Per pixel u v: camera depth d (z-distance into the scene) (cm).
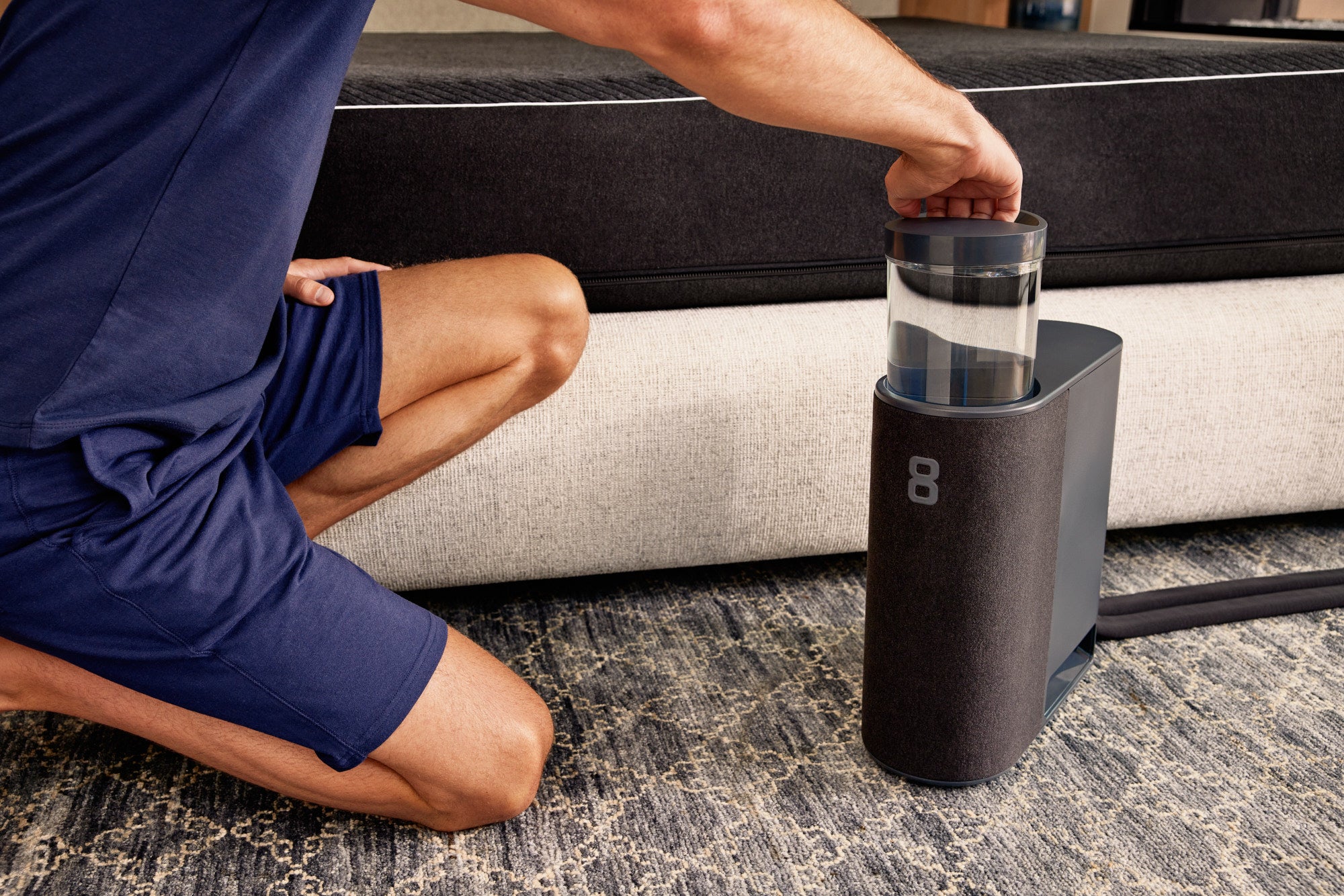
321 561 80
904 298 84
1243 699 104
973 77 122
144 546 73
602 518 119
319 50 71
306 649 77
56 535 71
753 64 69
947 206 95
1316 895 80
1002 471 83
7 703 86
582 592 129
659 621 121
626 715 104
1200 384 124
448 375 104
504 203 116
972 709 89
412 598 127
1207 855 84
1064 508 94
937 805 91
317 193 112
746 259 122
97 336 69
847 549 126
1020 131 122
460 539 117
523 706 89
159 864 86
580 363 114
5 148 68
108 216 68
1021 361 83
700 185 118
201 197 70
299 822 91
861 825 89
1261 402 127
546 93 115
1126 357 122
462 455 113
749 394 117
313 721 79
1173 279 132
